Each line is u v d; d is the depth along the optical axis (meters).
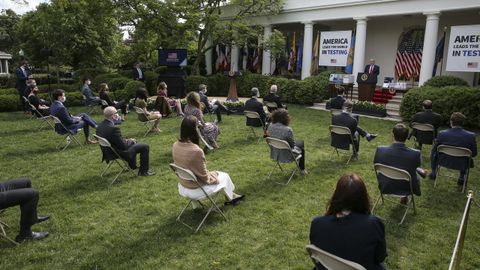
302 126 11.20
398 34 18.84
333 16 17.94
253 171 6.66
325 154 7.92
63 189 5.68
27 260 3.72
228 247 4.03
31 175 6.32
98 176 6.29
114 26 20.89
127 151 5.94
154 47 21.58
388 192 4.66
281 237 4.26
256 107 9.22
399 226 4.58
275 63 22.41
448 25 17.17
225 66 24.30
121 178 6.20
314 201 5.33
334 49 15.82
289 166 6.95
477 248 4.09
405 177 4.43
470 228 4.57
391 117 13.33
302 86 16.58
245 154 7.81
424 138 7.69
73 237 4.20
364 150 8.34
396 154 4.62
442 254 3.95
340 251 2.39
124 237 4.22
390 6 15.80
